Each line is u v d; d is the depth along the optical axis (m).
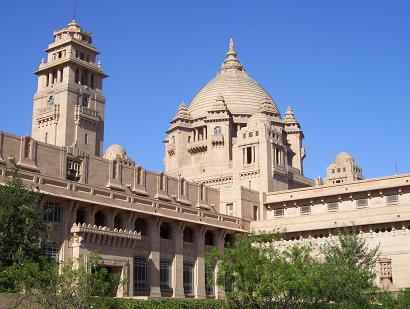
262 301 52.97
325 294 59.19
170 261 91.62
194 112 146.62
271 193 111.19
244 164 118.94
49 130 122.38
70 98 122.56
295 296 55.41
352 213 97.25
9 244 58.19
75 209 77.88
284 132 143.62
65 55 125.81
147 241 88.56
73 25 129.75
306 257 60.56
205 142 137.75
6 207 58.75
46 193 73.44
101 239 78.06
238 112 142.12
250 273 53.81
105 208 82.19
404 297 68.94
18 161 76.88
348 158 156.62
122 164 90.81
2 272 52.94
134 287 84.38
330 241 97.88
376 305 66.44
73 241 75.75
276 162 120.69
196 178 125.88
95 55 131.62
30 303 53.56
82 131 123.25
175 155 142.62
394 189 96.44
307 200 105.94
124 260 81.00
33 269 50.69
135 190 91.00
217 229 100.50
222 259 56.84
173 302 67.56
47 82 128.00
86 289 50.00
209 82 154.38
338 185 102.31
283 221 103.38
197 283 94.62
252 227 106.44
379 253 86.50
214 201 107.69
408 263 90.31
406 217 91.38
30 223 60.00
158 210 89.94
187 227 96.69
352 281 62.16
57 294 52.50
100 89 130.75
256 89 149.12
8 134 76.31
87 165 85.44
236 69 155.25
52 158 81.38
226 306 57.50
